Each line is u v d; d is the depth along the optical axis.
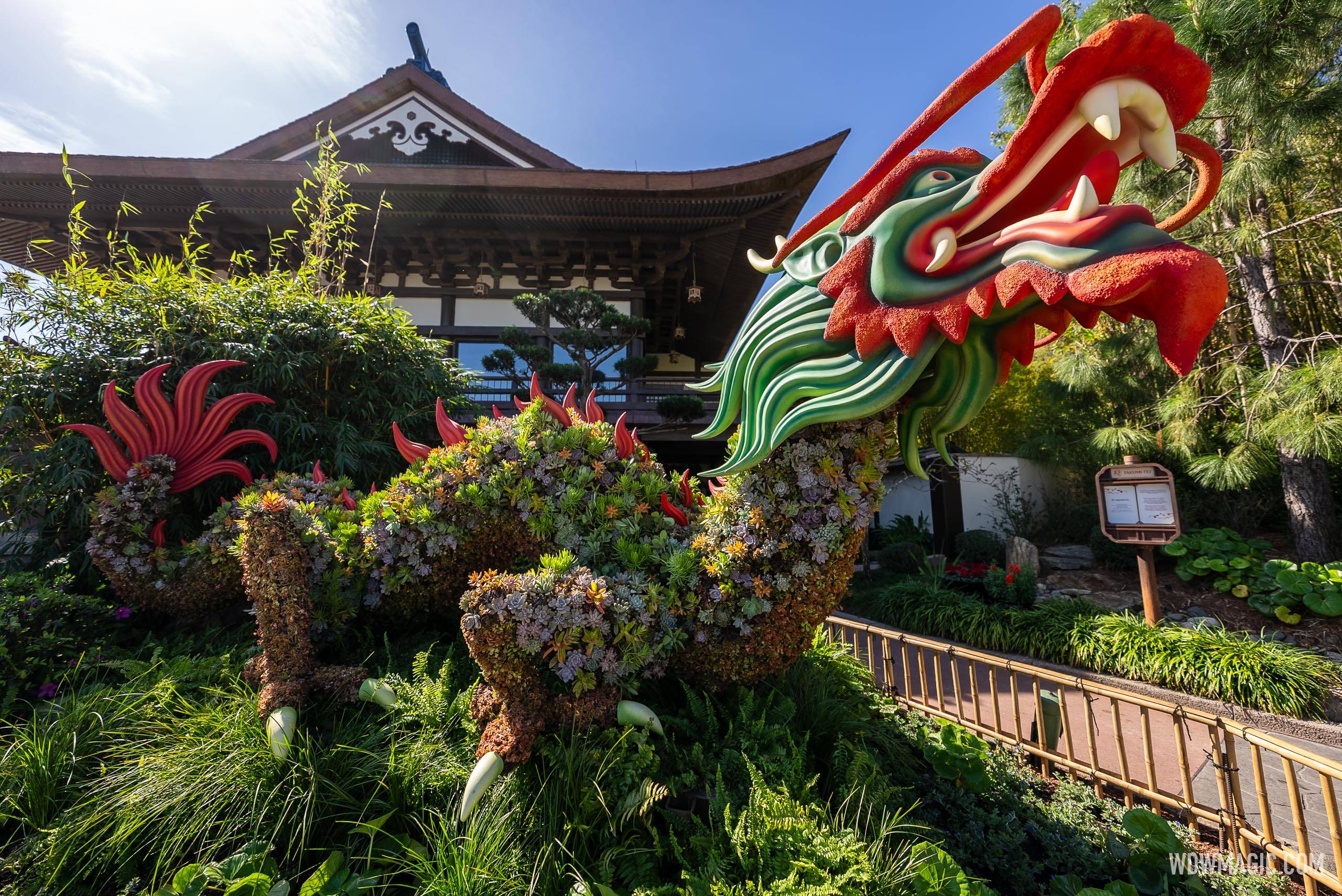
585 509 2.45
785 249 2.13
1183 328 1.22
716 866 1.54
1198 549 6.04
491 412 7.38
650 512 2.53
